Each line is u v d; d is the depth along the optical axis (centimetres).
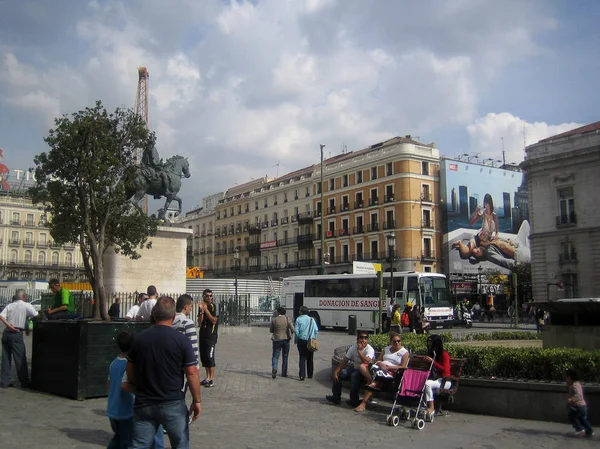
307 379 1506
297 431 902
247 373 1583
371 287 3650
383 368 1106
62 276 9825
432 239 6994
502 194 7375
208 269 10981
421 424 944
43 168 1978
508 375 1097
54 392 1142
